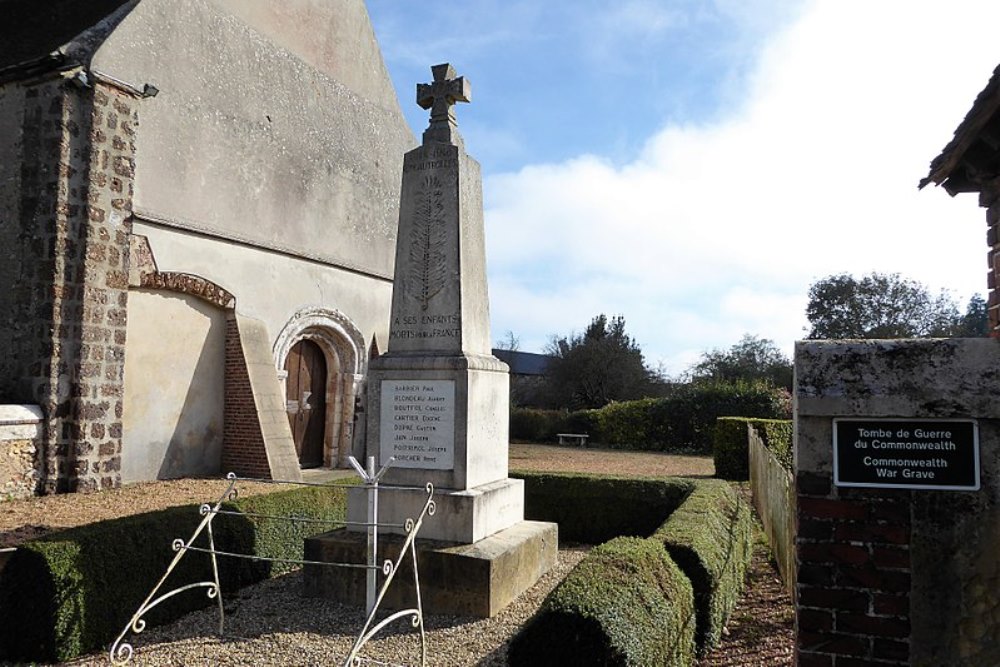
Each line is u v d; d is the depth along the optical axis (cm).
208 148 1362
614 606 395
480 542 679
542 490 1066
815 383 337
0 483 1027
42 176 1119
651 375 3969
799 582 333
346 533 713
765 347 4238
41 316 1100
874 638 322
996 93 319
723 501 816
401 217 779
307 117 1628
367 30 1880
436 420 716
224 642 573
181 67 1315
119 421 1166
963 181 388
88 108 1140
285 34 1595
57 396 1093
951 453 319
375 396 742
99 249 1142
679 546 554
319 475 1545
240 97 1445
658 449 2775
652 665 386
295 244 1565
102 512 981
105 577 578
